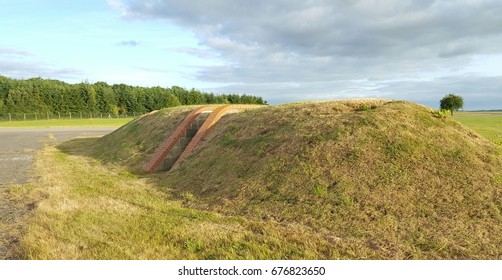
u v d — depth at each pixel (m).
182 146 14.98
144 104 84.19
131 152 16.61
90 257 6.03
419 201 7.76
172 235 6.95
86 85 79.94
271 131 11.65
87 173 13.80
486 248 6.17
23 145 25.48
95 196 10.01
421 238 6.52
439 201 7.74
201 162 12.12
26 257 6.01
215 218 7.98
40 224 7.47
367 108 11.61
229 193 9.34
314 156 9.51
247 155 10.88
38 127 48.41
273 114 12.79
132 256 6.06
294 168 9.27
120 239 6.77
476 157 9.38
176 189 10.75
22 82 79.00
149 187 11.28
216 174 10.75
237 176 10.05
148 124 19.73
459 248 6.15
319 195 8.20
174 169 13.05
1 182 12.39
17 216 8.36
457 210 7.45
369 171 8.72
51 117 73.12
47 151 21.45
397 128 10.16
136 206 9.16
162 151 14.58
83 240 6.71
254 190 9.07
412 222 7.10
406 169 8.70
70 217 7.95
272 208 8.20
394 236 6.67
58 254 6.08
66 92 75.88
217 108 15.48
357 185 8.33
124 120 67.56
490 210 7.43
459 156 9.26
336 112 11.74
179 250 6.37
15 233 7.25
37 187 11.13
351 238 6.70
